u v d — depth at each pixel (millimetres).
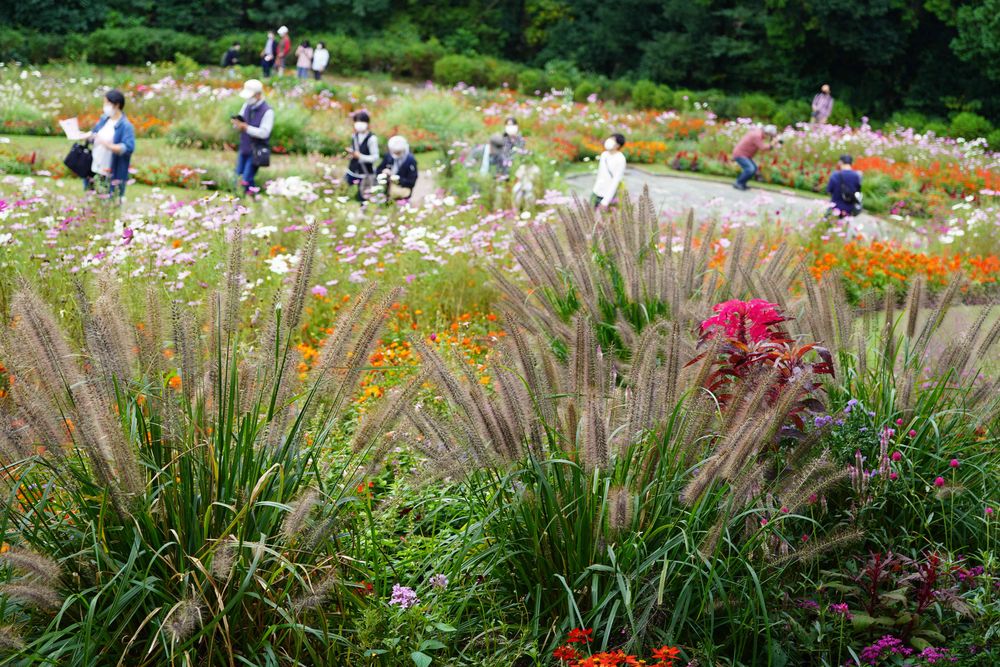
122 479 2520
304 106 24109
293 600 2750
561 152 18875
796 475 3160
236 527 2701
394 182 11086
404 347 5758
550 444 3051
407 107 22125
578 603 3020
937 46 38500
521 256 4723
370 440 2902
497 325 6156
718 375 3686
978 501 3674
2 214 6469
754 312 3789
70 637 2600
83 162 9836
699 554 2840
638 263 5008
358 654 2775
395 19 45000
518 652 2865
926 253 10992
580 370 3102
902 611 3188
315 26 43781
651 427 3004
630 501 2908
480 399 2949
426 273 7266
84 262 5793
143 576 2611
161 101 21969
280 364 2881
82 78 26219
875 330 4227
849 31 37250
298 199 9312
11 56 34344
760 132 17781
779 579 3193
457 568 3055
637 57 42750
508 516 3123
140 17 39812
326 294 6664
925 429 3742
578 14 44969
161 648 2611
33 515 2686
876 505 3537
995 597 3160
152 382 2838
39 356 2555
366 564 3041
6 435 2582
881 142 23609
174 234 7078
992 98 37219
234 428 2971
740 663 2924
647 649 2953
